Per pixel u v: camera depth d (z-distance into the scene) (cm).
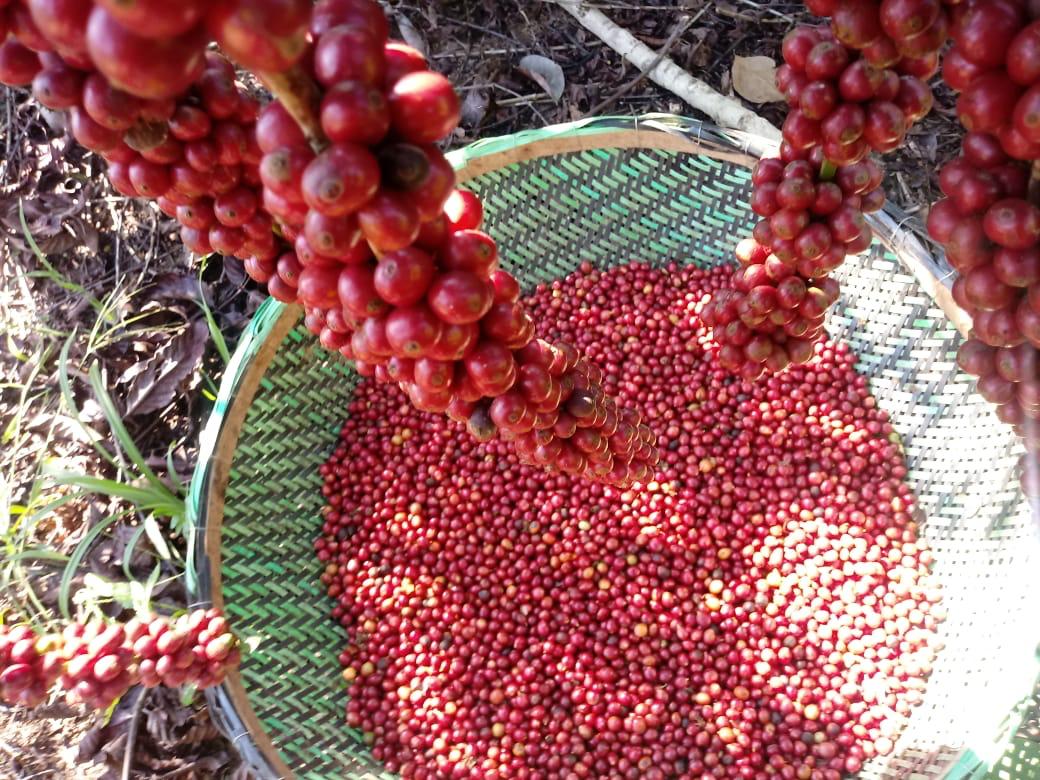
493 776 36
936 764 33
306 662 39
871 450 42
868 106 23
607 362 46
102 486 38
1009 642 33
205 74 20
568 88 53
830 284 29
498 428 24
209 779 39
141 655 29
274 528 40
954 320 36
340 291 19
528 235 46
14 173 50
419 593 41
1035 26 17
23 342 47
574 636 39
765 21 53
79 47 13
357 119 15
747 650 38
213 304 48
